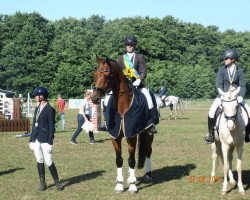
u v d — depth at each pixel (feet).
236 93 27.02
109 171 36.35
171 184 31.24
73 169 37.27
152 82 260.42
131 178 29.01
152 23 328.70
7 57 284.20
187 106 193.16
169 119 107.55
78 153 46.80
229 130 27.09
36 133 29.66
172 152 47.09
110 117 28.91
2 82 280.31
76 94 248.11
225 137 27.84
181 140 58.54
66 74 246.27
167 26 336.70
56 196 28.07
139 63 30.76
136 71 30.55
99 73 27.53
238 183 28.66
